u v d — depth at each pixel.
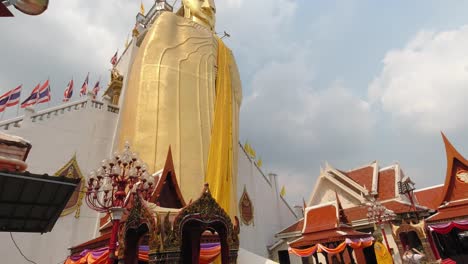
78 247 15.21
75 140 20.53
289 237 28.64
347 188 28.95
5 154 6.72
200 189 18.89
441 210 20.75
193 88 22.41
